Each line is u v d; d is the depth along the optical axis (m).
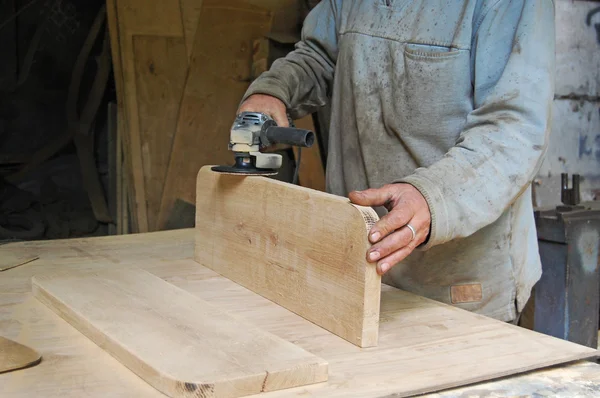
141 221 3.60
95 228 4.28
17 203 4.27
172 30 3.65
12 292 1.47
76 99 4.41
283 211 1.40
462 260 1.69
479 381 1.09
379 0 1.73
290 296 1.39
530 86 1.41
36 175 4.46
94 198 4.29
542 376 1.13
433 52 1.60
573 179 2.80
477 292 1.71
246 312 1.38
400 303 1.48
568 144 3.72
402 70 1.66
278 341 1.10
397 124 1.69
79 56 4.37
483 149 1.36
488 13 1.53
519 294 1.75
